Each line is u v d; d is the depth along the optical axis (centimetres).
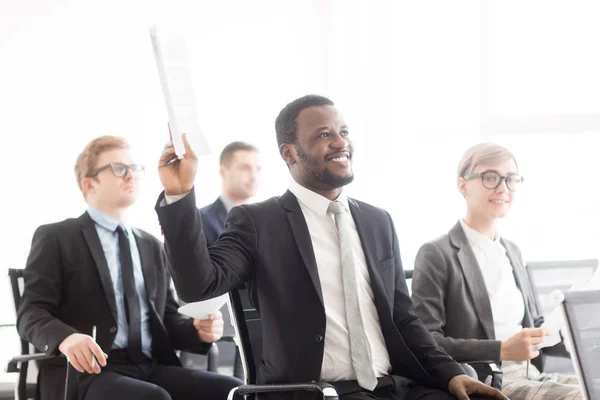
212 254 220
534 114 560
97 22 509
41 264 304
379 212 250
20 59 495
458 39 567
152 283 325
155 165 509
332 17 557
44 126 495
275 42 550
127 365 306
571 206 551
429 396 222
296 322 220
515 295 310
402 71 566
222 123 538
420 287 300
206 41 538
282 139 245
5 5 495
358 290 232
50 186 491
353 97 559
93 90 505
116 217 324
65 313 306
